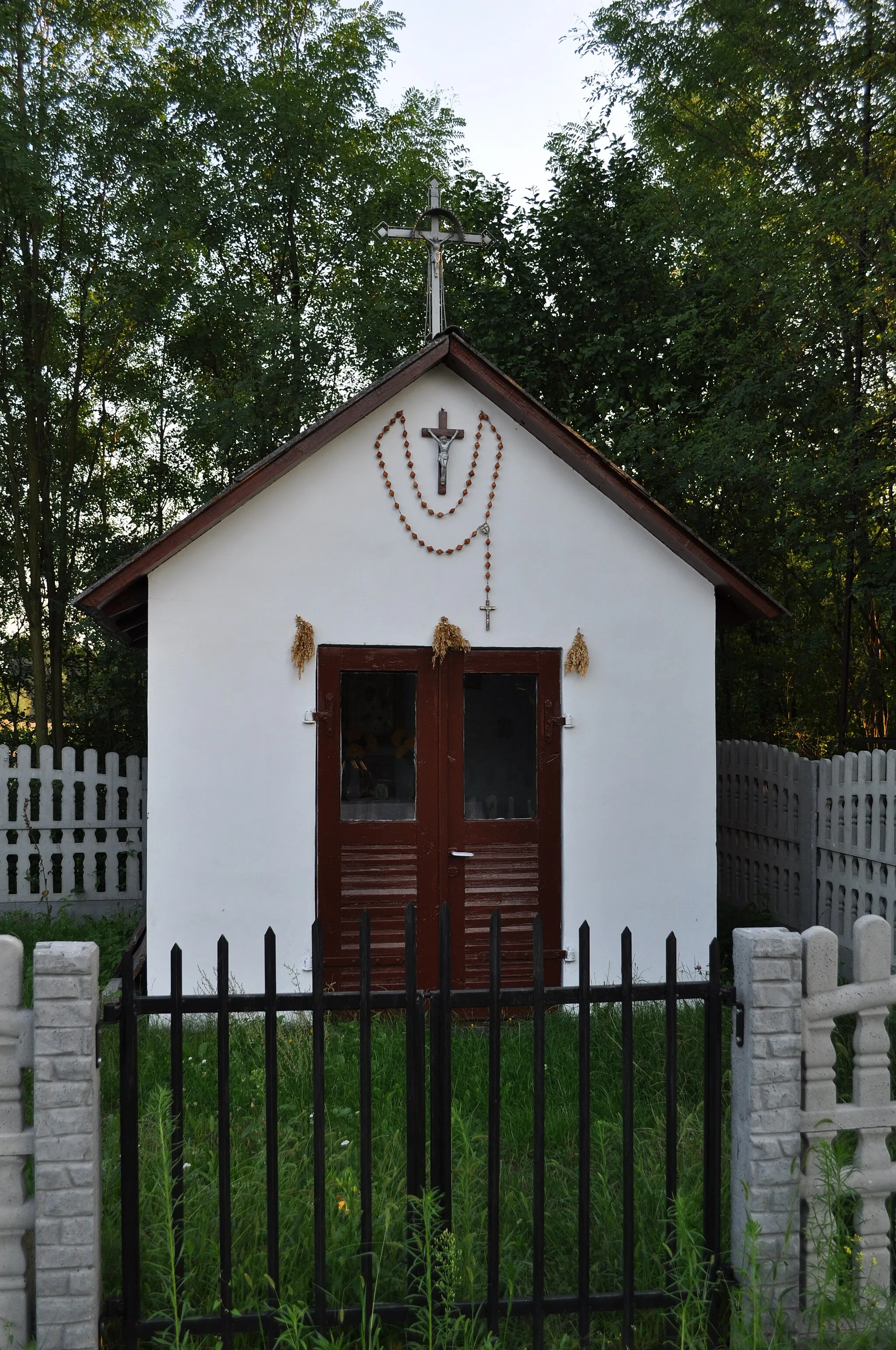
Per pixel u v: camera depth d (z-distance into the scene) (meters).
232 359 13.89
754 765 9.68
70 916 9.91
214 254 13.73
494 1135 3.31
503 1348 3.28
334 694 7.08
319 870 7.04
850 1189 3.45
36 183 10.70
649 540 7.46
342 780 7.11
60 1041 3.07
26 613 12.90
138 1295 3.19
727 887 10.33
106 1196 3.98
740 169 12.27
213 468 13.62
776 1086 3.37
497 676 7.32
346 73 13.32
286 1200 3.91
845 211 9.23
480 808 7.26
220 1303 3.21
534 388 13.94
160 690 6.88
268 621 7.00
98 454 13.33
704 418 12.36
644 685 7.45
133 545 12.88
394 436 7.14
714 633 7.53
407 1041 3.34
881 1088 3.47
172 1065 3.25
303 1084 5.34
